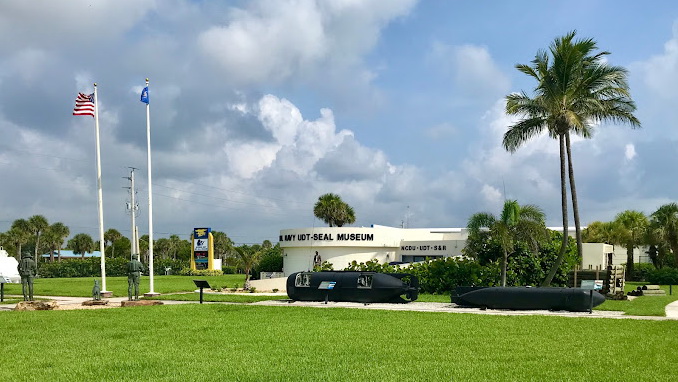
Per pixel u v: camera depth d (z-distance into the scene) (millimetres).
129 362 12305
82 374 11172
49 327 18250
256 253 55594
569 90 33812
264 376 10938
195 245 96812
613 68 34094
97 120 33875
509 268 34781
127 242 143625
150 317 21062
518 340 15289
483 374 11062
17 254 117312
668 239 61781
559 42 33875
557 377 10812
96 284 28438
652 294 37656
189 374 11133
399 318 20641
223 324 18844
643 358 12656
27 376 11008
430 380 10562
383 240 61625
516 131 35156
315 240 61344
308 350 13789
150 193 34062
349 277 28656
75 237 146500
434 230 73062
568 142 37875
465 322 19359
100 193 34188
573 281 36250
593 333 16672
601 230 72500
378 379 10648
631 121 36094
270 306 25859
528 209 31859
